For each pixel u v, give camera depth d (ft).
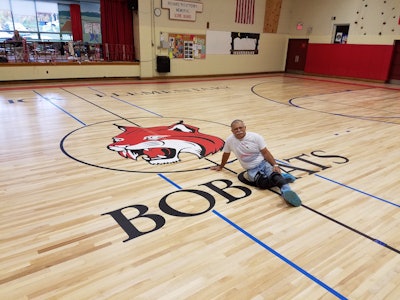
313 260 6.53
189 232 7.38
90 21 52.70
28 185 9.60
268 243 7.06
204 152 12.68
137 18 34.55
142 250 6.71
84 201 8.70
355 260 6.58
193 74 39.58
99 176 10.31
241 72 44.19
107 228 7.48
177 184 9.84
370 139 15.24
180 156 12.19
